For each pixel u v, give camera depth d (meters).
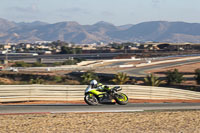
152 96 31.36
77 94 27.36
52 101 26.27
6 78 130.88
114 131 13.88
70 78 136.25
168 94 32.91
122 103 22.39
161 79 113.25
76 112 19.08
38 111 19.47
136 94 30.03
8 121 15.77
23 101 25.22
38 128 14.21
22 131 13.59
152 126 15.11
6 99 24.34
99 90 21.72
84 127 14.60
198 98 36.88
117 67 192.25
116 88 21.88
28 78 134.12
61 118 16.81
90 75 106.69
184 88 99.75
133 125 15.28
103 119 16.75
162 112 19.77
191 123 16.03
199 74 106.50
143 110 20.58
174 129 14.46
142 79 121.19
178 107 23.17
